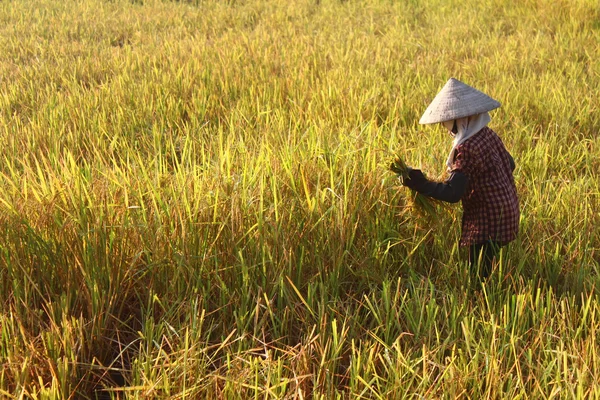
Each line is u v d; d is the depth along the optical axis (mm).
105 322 3537
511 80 8367
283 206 4215
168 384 3076
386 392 3033
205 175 4516
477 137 3959
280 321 3686
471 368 3236
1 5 15719
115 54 10664
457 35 11477
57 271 3785
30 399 3012
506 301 3824
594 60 9531
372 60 9914
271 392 2971
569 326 3465
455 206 4633
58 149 6230
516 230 4129
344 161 4801
